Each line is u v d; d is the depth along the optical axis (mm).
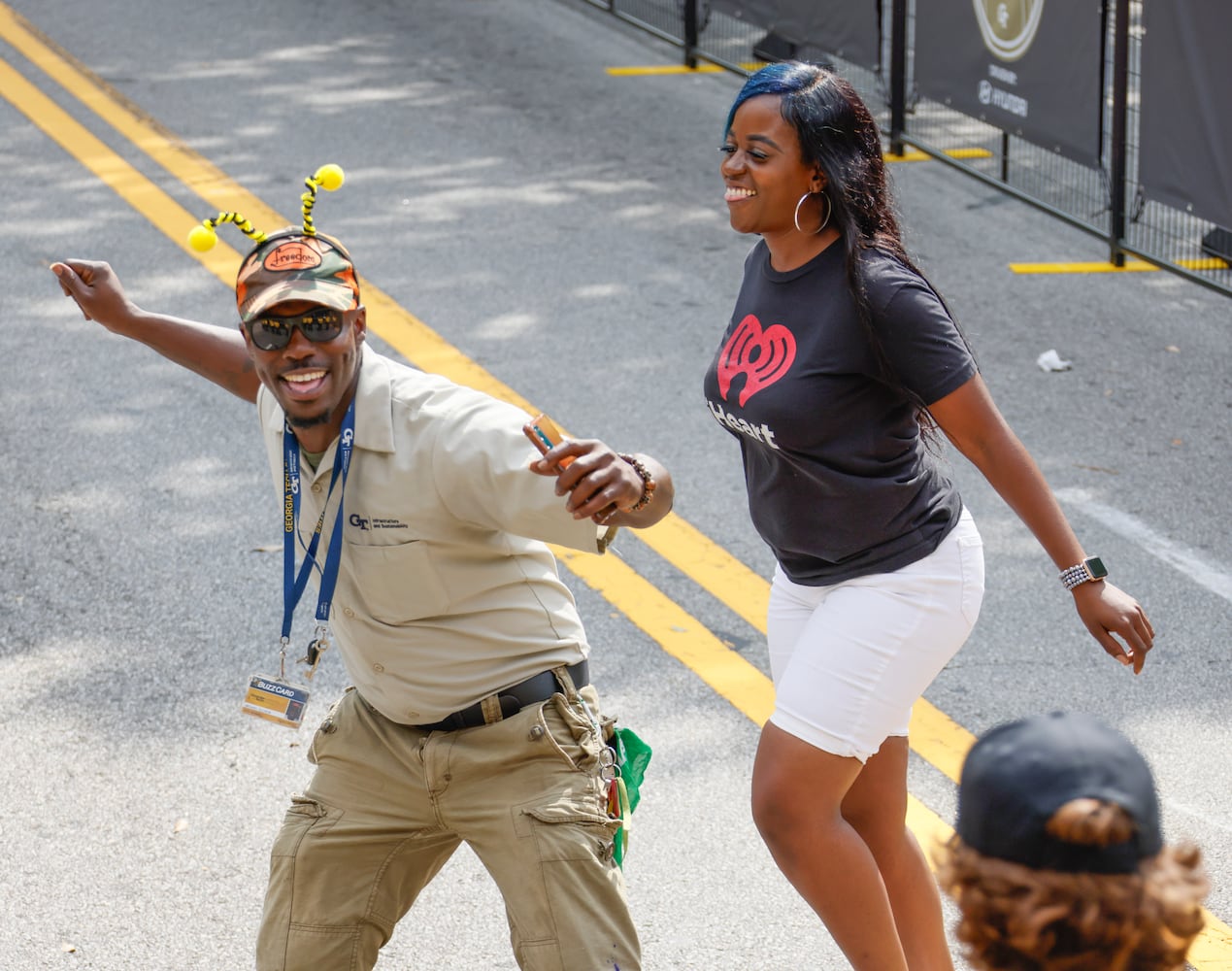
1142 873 3299
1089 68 17531
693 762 9727
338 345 6055
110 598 11508
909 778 9523
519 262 17938
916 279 6742
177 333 7457
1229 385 15203
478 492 6109
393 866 6695
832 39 22094
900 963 7043
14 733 9961
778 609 7488
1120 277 17922
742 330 7168
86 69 24453
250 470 13375
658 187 20438
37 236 18375
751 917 8398
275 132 21969
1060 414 14586
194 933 8281
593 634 11156
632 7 27453
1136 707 10258
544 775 6422
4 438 13852
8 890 8586
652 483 5910
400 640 6430
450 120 22781
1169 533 12516
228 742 9906
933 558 7008
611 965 6195
